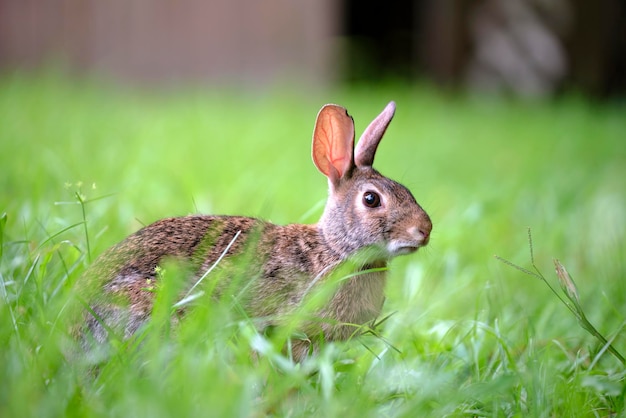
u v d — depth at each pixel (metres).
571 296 6.53
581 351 6.79
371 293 6.82
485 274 8.65
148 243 6.38
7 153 11.41
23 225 7.79
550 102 23.84
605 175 14.08
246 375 5.07
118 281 6.12
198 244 6.48
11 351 5.12
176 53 24.75
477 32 25.27
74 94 20.25
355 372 5.62
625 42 25.30
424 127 18.69
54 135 13.42
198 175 11.77
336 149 7.34
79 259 6.52
